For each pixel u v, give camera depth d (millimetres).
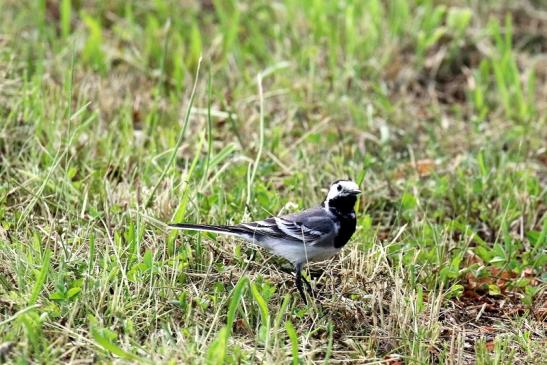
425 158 14305
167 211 11281
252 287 9227
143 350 8898
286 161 13516
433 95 16125
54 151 12602
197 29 16031
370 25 17078
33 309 9133
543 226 11930
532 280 11297
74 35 16297
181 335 9078
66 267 10062
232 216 11492
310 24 17219
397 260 11125
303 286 10539
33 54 15797
